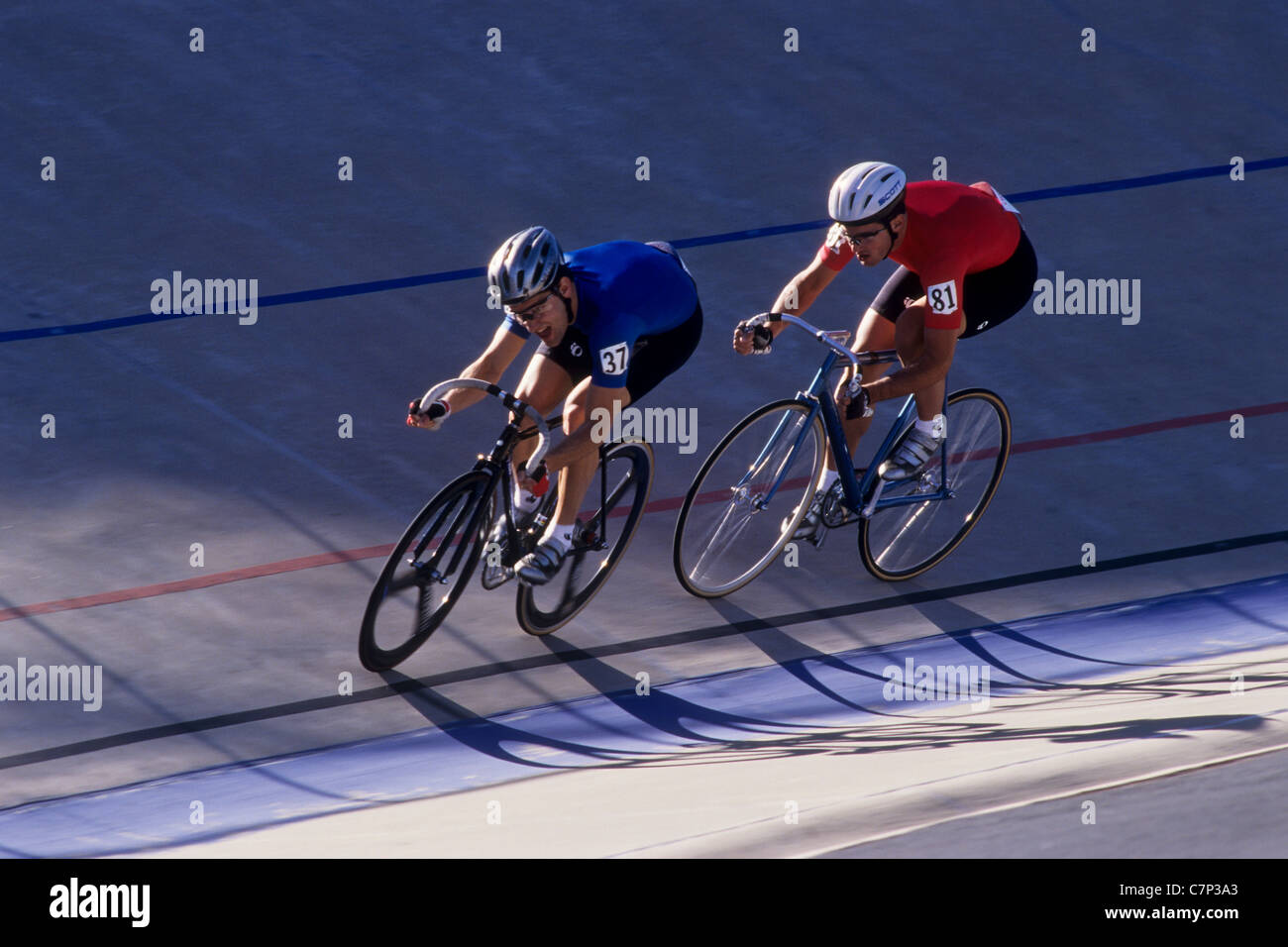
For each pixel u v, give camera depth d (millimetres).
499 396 12867
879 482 15500
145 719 13094
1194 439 19312
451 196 24703
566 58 29625
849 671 14398
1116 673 14234
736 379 20234
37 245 22422
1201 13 33812
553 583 14633
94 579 15195
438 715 13398
